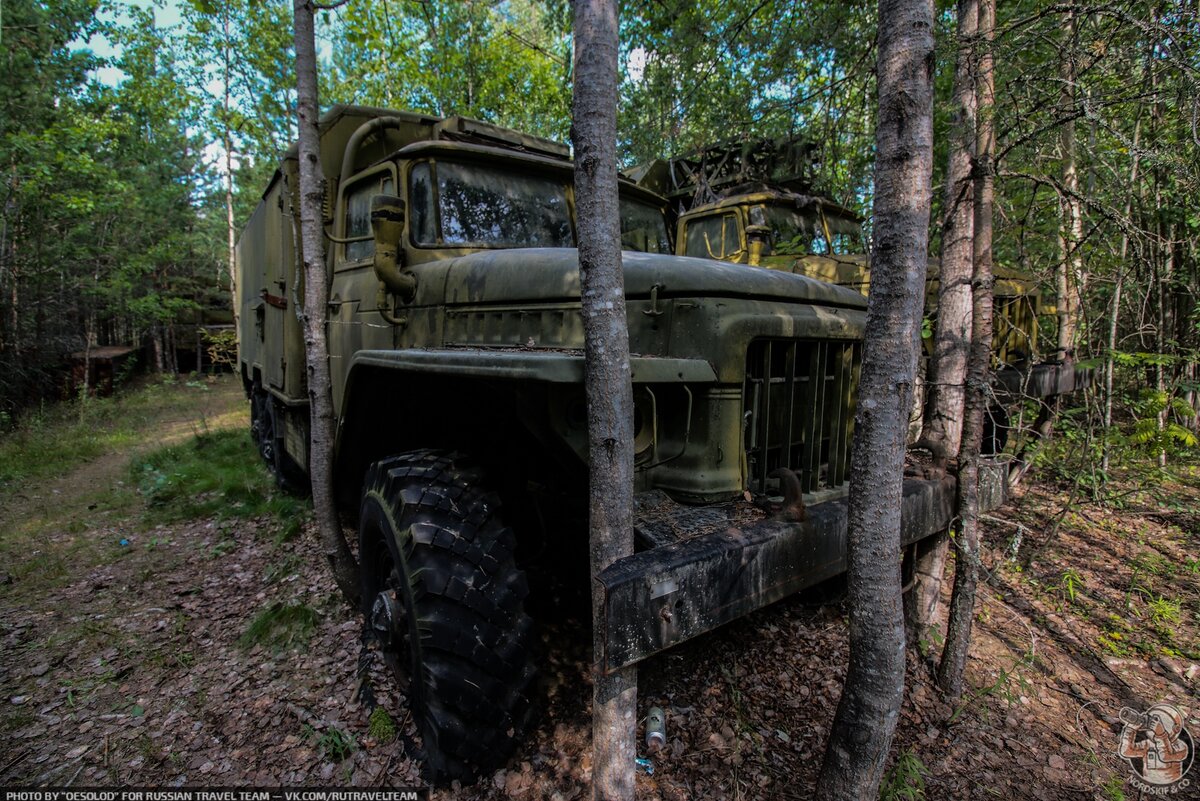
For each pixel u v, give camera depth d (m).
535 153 3.66
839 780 1.65
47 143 9.53
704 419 1.99
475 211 3.18
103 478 6.50
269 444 5.78
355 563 3.05
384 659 2.52
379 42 9.93
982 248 2.21
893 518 1.55
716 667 2.62
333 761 2.17
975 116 2.39
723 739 2.22
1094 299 4.33
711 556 1.62
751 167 5.91
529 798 1.97
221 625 3.16
